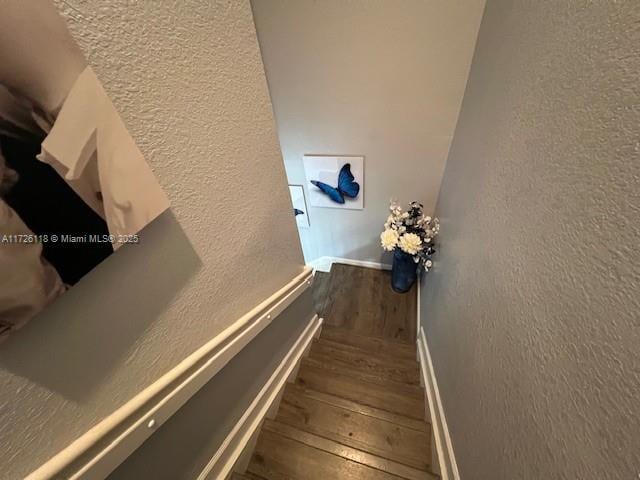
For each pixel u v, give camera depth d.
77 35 0.35
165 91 0.50
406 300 2.82
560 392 0.51
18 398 0.37
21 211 0.31
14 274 0.32
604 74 0.47
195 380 0.69
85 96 0.36
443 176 2.28
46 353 0.38
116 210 0.43
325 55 1.87
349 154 2.41
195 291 0.67
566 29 0.60
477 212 1.12
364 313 2.72
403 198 2.59
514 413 0.66
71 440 0.44
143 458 0.60
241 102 0.74
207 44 0.59
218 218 0.71
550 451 0.52
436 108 1.94
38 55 0.31
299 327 1.65
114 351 0.49
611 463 0.39
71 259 0.38
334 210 2.93
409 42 1.69
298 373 1.58
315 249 3.42
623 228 0.40
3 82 0.28
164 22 0.48
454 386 1.12
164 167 0.52
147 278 0.52
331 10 1.67
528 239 0.68
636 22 0.41
